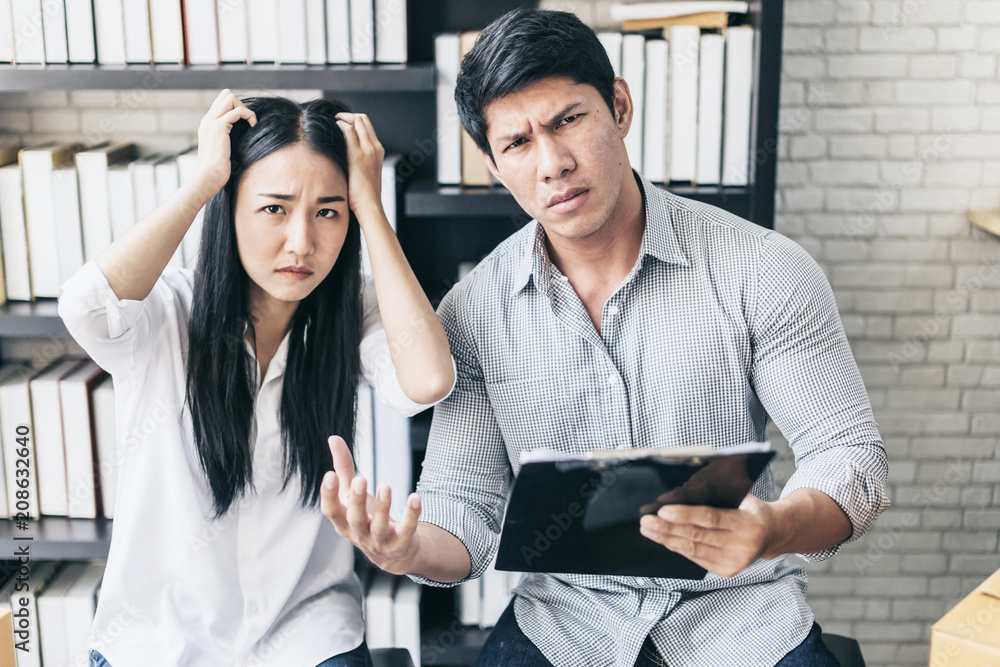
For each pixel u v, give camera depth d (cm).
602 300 125
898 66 195
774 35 156
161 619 129
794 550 104
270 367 127
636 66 162
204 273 121
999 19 193
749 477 90
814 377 119
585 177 111
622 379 124
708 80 162
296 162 115
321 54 158
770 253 120
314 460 128
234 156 118
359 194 122
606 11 183
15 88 154
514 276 128
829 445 117
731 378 122
